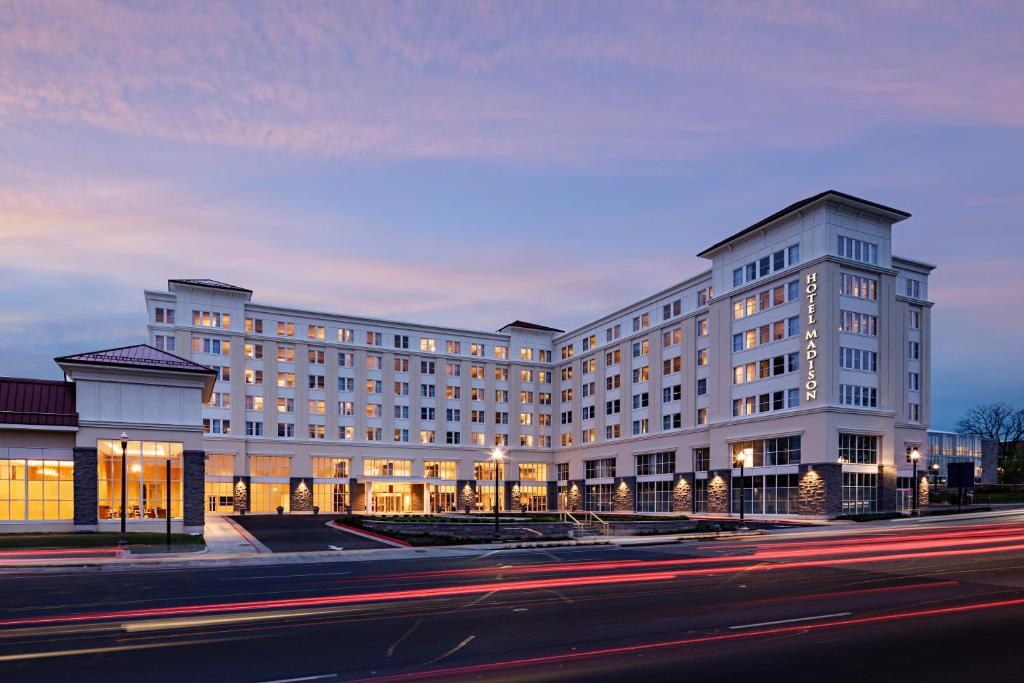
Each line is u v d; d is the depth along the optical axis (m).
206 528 45.53
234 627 13.16
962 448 95.94
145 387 40.00
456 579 20.59
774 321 58.69
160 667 10.32
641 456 77.06
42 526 37.12
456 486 88.75
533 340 96.44
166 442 40.06
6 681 9.70
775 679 9.55
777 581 19.36
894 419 56.19
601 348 85.88
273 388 79.56
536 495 93.06
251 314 79.88
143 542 33.31
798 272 56.31
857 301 55.12
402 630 12.84
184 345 74.81
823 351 53.12
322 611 14.89
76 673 10.07
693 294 70.94
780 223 58.72
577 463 89.38
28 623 13.76
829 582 19.03
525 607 15.32
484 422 91.88
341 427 83.19
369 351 85.94
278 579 20.86
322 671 10.09
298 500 78.88
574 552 30.48
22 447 37.25
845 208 55.47
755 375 60.38
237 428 76.44
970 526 40.28
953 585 18.23
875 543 31.12
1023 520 44.25
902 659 10.58
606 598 16.55
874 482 54.41
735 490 61.31
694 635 12.30
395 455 85.25
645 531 41.53
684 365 70.56
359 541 36.00
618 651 11.17
